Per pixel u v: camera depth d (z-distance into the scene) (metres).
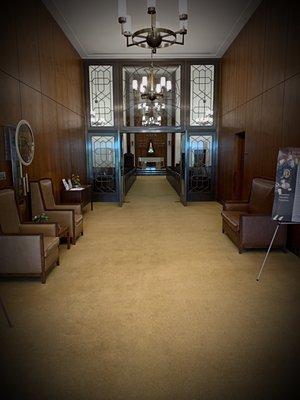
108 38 7.58
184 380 2.08
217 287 3.50
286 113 4.79
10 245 3.54
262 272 3.91
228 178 8.27
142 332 2.63
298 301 3.17
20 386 2.04
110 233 5.85
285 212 3.59
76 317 2.88
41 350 2.41
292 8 4.55
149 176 19.66
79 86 8.70
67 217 4.99
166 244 5.12
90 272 3.95
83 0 5.70
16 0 4.52
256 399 1.92
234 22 6.71
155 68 10.02
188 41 7.81
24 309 3.04
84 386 2.03
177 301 3.18
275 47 5.19
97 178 9.60
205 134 9.40
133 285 3.57
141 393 1.97
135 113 15.88
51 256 3.88
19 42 4.62
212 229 6.08
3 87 4.10
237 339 2.53
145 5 5.97
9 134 4.19
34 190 4.95
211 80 9.27
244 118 6.88
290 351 2.38
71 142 7.73
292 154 3.52
